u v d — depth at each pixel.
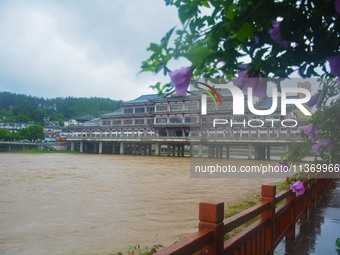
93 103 170.12
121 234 7.95
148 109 68.94
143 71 1.11
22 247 6.99
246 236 3.00
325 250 4.52
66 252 6.69
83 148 79.38
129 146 79.50
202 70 1.54
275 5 1.29
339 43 1.49
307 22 1.38
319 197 8.62
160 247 6.74
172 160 47.47
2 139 84.81
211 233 2.34
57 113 162.38
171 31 1.14
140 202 12.29
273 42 1.51
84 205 11.64
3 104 174.00
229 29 1.12
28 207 11.23
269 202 3.75
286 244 4.83
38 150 76.00
